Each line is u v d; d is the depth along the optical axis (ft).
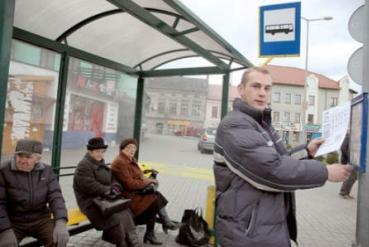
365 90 8.23
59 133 15.97
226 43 14.65
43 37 14.69
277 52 18.37
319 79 181.06
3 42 7.79
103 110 19.57
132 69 20.16
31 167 11.43
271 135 7.00
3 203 10.93
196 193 30.14
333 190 37.78
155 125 204.03
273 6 18.40
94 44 17.54
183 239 15.99
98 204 13.15
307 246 18.33
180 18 14.05
